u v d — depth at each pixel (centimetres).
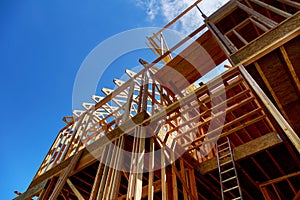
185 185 487
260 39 388
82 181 588
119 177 402
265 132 764
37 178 646
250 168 580
